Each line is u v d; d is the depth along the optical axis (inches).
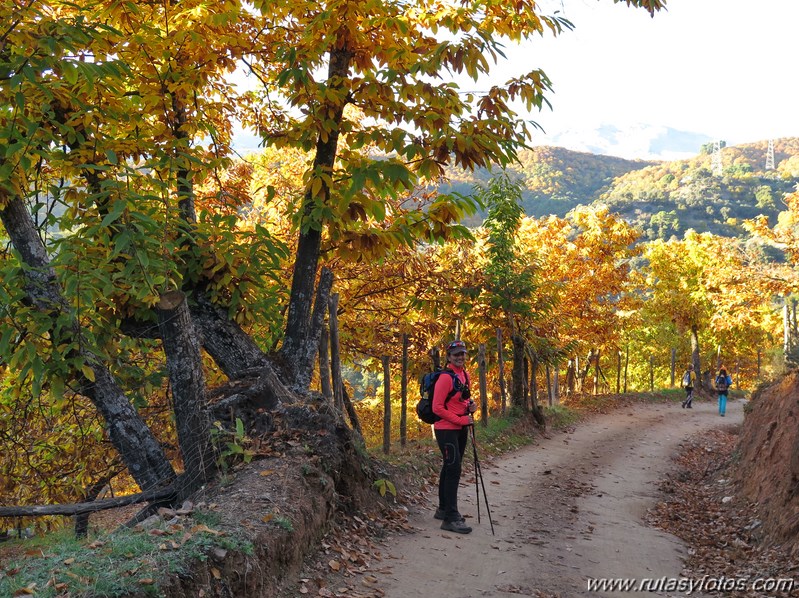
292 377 332.5
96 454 402.6
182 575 160.2
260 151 612.1
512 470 461.7
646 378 1931.6
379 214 294.0
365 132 297.0
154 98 303.1
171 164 285.7
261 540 193.5
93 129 289.3
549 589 234.8
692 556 299.4
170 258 294.2
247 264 314.7
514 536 295.0
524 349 709.3
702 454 639.8
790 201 1139.9
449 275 649.6
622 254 1219.9
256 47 346.9
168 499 262.7
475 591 224.5
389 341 659.4
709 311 1476.4
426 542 269.9
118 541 173.0
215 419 272.7
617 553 289.0
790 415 380.8
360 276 606.9
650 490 446.6
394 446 470.9
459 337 652.7
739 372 1961.1
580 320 1184.8
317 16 297.9
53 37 235.3
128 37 297.4
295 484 238.2
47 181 297.1
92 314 287.0
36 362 241.9
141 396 338.3
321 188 305.4
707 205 7032.5
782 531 297.7
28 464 363.9
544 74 287.3
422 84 279.7
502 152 288.4
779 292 1122.7
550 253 1200.2
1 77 238.8
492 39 278.2
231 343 324.8
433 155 288.5
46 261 277.3
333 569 221.5
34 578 147.6
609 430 747.4
